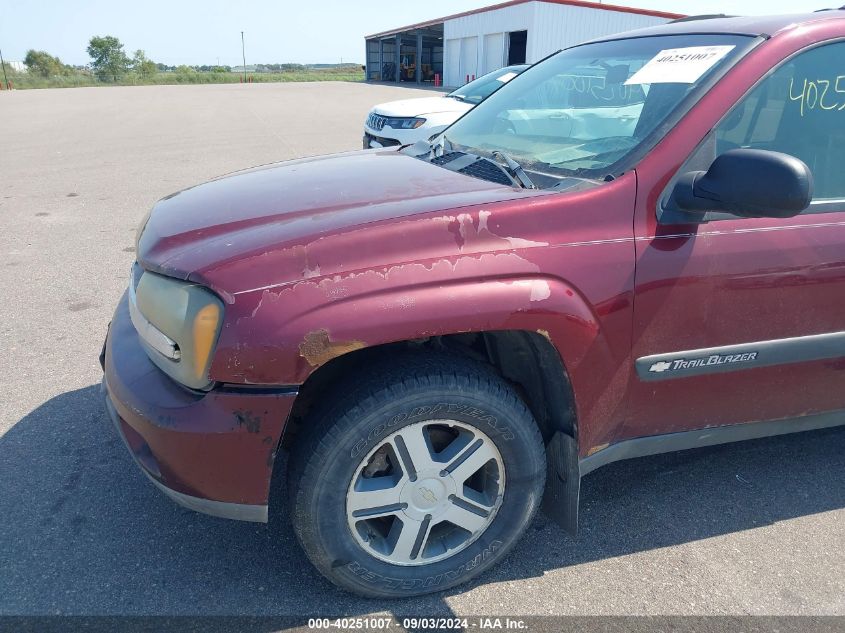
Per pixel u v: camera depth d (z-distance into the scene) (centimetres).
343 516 192
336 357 182
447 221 183
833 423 257
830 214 222
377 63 5488
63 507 254
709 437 238
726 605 214
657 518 256
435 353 194
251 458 181
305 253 176
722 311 210
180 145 1216
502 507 212
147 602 212
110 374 208
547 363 200
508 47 2955
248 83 4850
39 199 779
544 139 254
